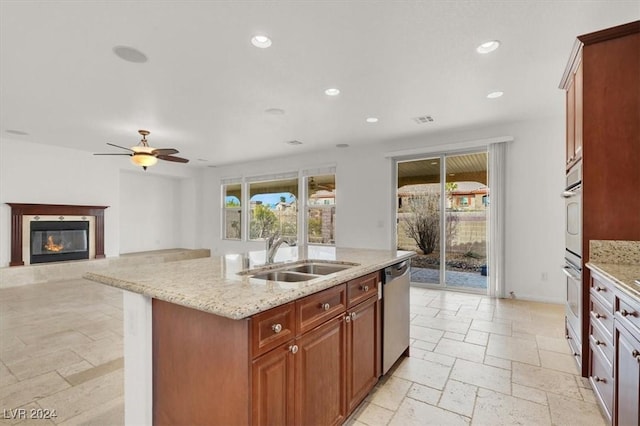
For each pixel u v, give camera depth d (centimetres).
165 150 423
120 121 429
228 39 235
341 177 599
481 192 481
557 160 418
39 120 422
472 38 235
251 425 121
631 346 148
